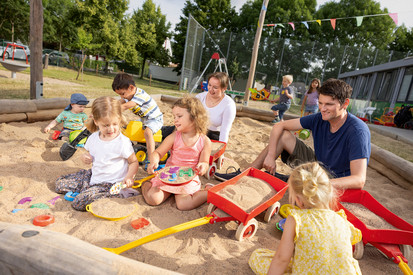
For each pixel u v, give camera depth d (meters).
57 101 5.81
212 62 23.38
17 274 1.41
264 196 2.68
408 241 2.18
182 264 1.99
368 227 2.37
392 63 15.58
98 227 2.29
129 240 2.19
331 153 2.98
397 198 3.72
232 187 2.72
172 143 3.15
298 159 3.49
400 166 4.40
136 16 33.41
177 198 2.79
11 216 2.29
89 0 23.45
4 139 4.11
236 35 23.09
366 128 2.77
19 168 3.15
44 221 2.23
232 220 2.47
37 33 6.35
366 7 33.25
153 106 3.90
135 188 3.04
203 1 33.38
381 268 2.27
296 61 23.03
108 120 2.72
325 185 1.77
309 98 8.70
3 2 29.12
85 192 2.64
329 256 1.62
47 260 1.36
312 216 1.71
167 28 34.94
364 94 20.20
